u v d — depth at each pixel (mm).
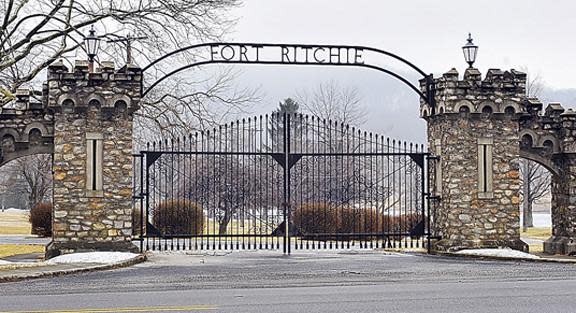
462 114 31734
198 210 45156
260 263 27562
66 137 29453
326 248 36812
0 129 29625
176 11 39688
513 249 31719
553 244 32438
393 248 35531
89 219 29453
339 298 16484
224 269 25062
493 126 31938
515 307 14906
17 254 33344
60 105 29328
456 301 15859
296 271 24125
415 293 17422
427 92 32750
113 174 29625
